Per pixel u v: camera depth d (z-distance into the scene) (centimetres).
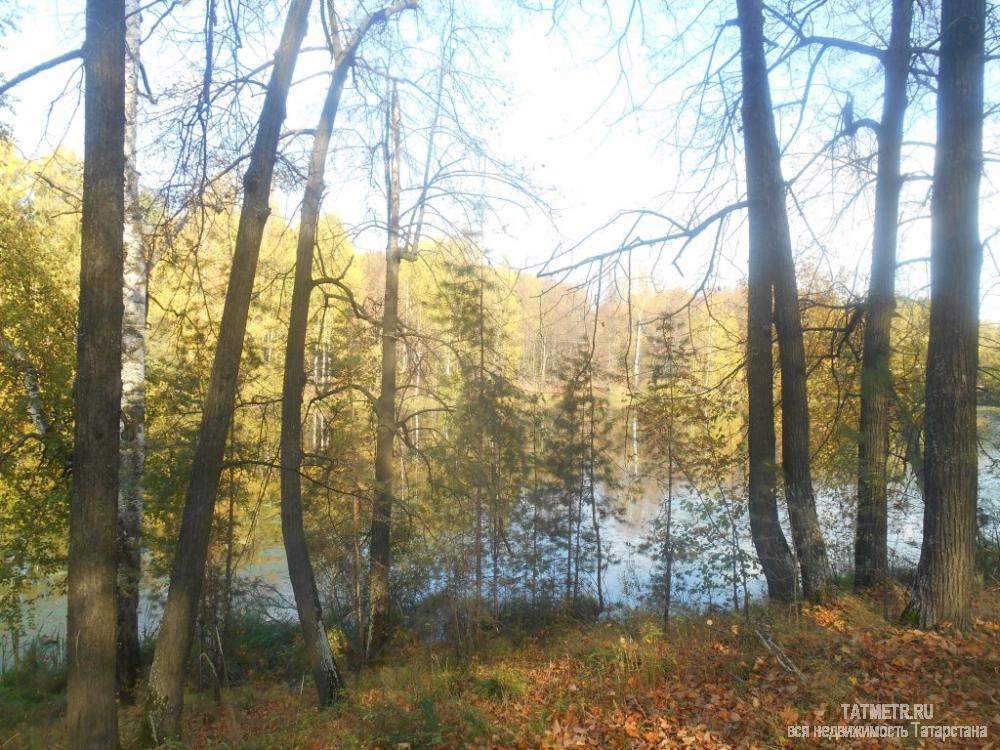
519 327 1870
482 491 1541
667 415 1336
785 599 1017
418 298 1817
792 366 1065
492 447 1579
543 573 1675
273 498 1570
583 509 1856
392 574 1459
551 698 711
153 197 1022
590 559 1680
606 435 1739
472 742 592
